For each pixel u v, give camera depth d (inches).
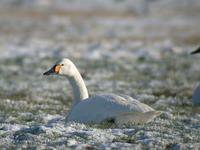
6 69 945.5
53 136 337.7
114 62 1037.2
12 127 382.3
